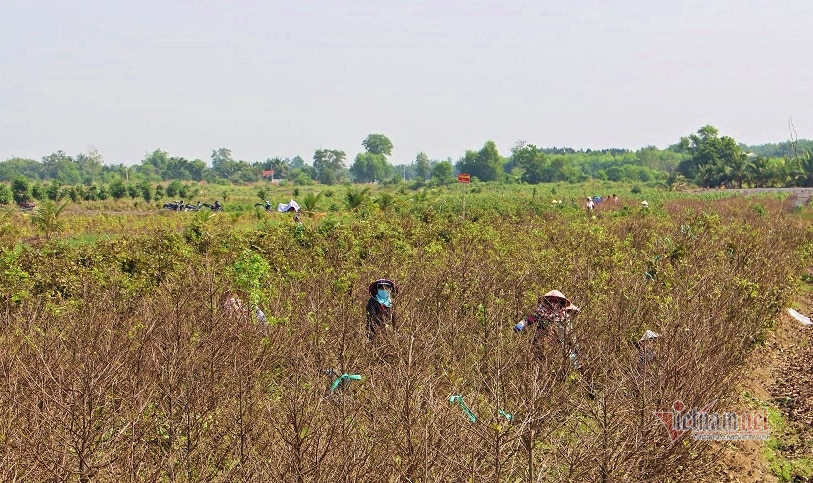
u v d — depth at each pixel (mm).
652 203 69688
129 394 8977
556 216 42938
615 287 15688
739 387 13266
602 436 8680
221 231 26484
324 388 9609
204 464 8156
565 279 16984
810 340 17797
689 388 9852
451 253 20672
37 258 19594
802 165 139875
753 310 15672
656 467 8656
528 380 9477
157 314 12336
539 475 7711
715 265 19750
